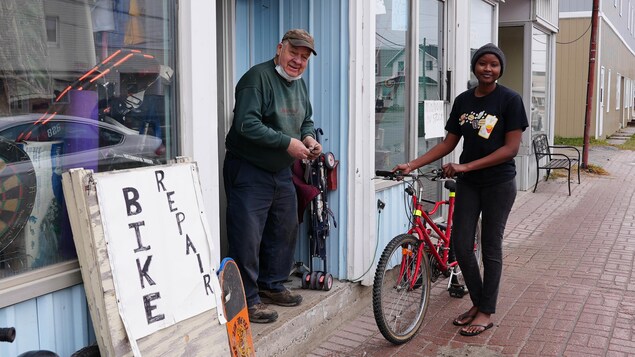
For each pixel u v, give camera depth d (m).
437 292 5.30
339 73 4.62
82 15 2.70
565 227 8.04
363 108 4.67
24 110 2.50
